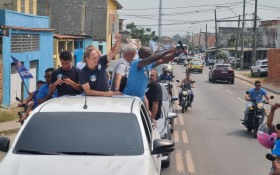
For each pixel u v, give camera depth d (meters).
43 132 7.08
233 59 95.12
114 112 7.42
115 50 8.95
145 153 6.82
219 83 51.00
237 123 21.61
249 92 18.56
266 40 101.69
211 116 23.84
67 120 7.25
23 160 6.54
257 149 15.62
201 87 44.16
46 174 6.21
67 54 9.19
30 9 33.78
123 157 6.67
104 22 64.38
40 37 32.06
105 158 6.63
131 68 9.48
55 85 8.93
